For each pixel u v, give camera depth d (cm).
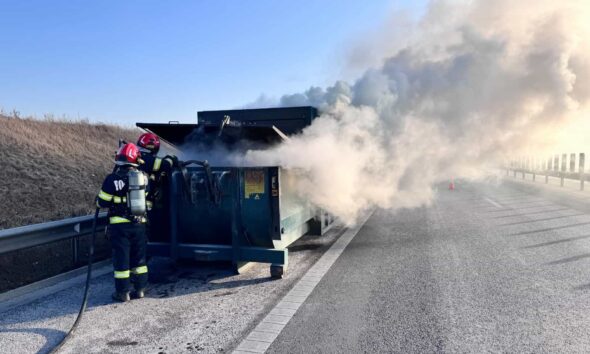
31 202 997
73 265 619
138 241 500
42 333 396
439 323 402
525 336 371
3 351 358
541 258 636
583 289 493
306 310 443
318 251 720
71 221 590
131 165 507
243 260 578
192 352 352
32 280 561
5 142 1381
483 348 349
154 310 456
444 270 583
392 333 381
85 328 407
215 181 576
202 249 589
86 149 1723
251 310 448
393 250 712
